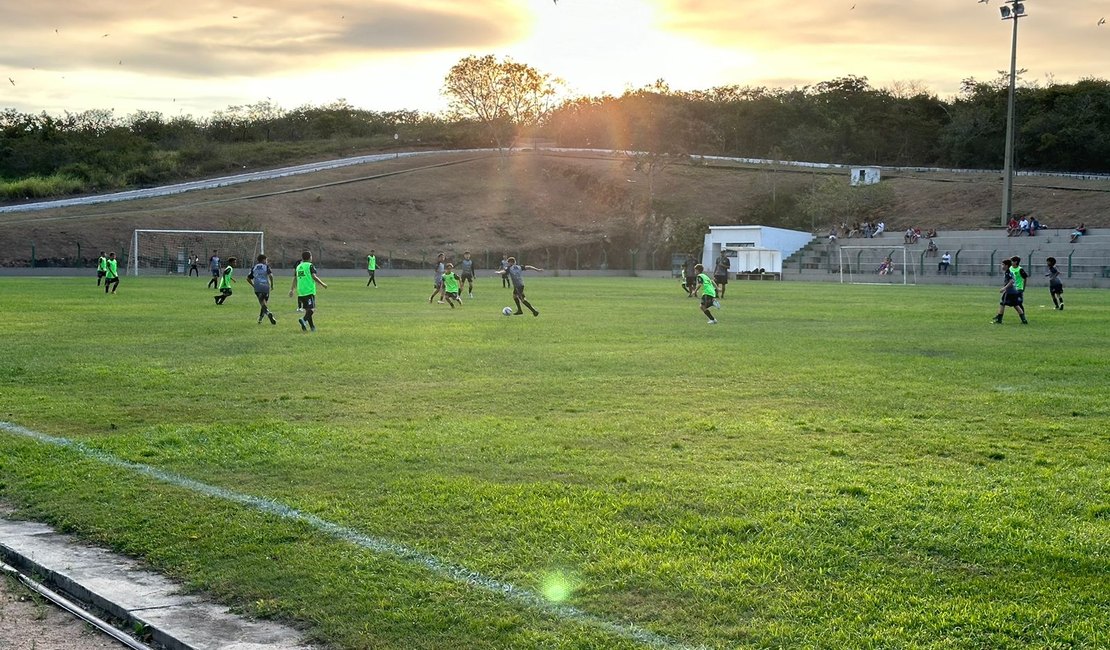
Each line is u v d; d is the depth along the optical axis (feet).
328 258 272.92
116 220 262.88
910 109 417.08
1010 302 92.22
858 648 17.84
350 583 21.20
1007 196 243.40
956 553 22.79
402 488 28.40
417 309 111.65
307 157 394.73
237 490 28.48
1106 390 47.52
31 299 124.88
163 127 425.28
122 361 58.44
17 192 305.32
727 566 21.89
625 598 20.22
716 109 418.10
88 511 26.61
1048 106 364.38
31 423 38.58
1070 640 18.11
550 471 30.60
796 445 34.55
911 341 73.56
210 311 104.06
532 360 60.13
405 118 505.25
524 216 329.11
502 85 376.48
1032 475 30.07
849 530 24.38
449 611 19.67
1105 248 220.02
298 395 46.03
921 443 34.81
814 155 392.27
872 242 267.80
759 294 160.56
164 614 19.97
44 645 19.07
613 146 404.16
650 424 38.55
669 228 305.53
